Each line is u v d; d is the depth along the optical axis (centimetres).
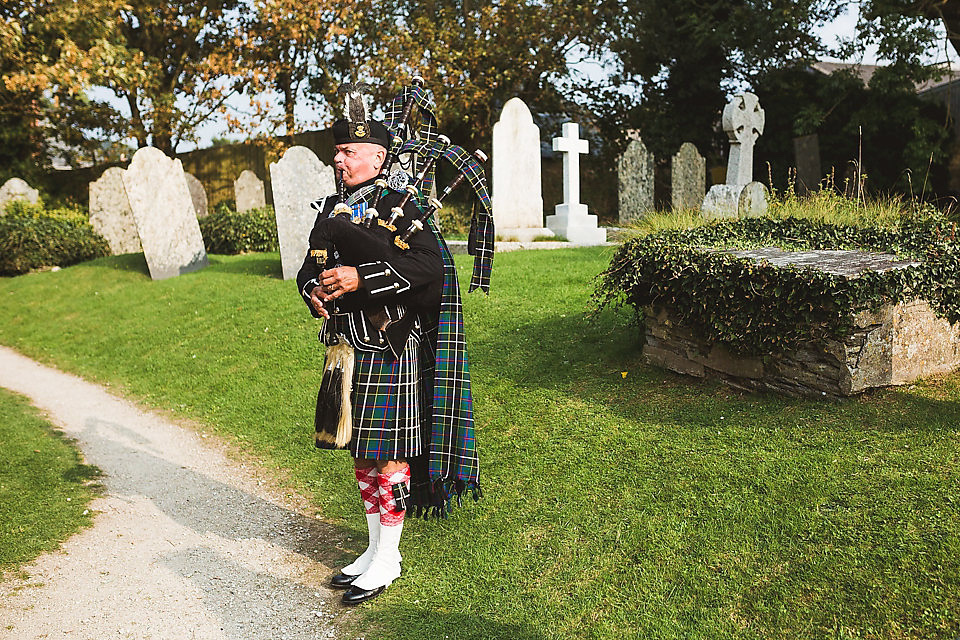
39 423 577
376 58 1802
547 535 331
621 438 405
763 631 256
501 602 294
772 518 309
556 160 2041
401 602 304
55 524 393
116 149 2234
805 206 627
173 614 310
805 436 368
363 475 317
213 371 665
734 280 421
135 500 432
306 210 940
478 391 505
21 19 1791
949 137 1612
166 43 2153
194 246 1098
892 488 312
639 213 1427
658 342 488
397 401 298
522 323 623
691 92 1834
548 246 1081
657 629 265
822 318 390
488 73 1852
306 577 337
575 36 1911
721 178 1819
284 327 736
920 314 412
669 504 335
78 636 294
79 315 947
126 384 679
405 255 288
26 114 2073
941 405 381
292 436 506
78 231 1387
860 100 1678
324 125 1995
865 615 253
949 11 1345
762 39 1627
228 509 416
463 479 303
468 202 1820
